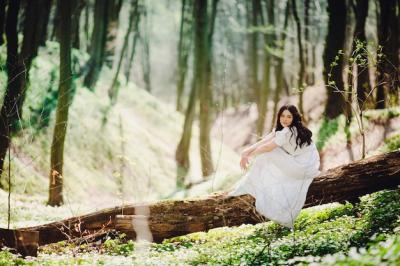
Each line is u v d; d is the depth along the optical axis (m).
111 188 23.45
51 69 25.94
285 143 8.48
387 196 9.54
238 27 32.44
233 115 45.59
